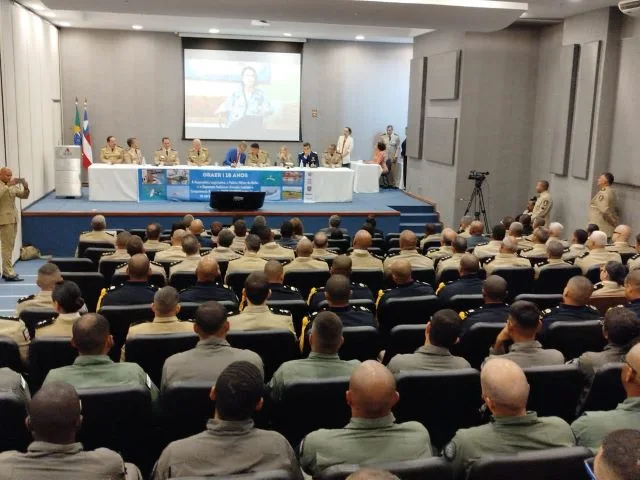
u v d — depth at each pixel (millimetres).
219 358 2898
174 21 13648
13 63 9852
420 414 2836
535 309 3076
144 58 15117
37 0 10086
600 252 6039
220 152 15883
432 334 2949
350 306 3918
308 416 2766
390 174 15797
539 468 1943
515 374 2135
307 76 15938
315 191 12062
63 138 14898
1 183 8414
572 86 10422
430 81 13258
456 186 12086
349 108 16234
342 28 14148
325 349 2896
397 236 8773
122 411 2564
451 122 12156
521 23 11398
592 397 2869
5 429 2471
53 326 3512
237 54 15508
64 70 14742
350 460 2066
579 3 9203
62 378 2689
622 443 1328
